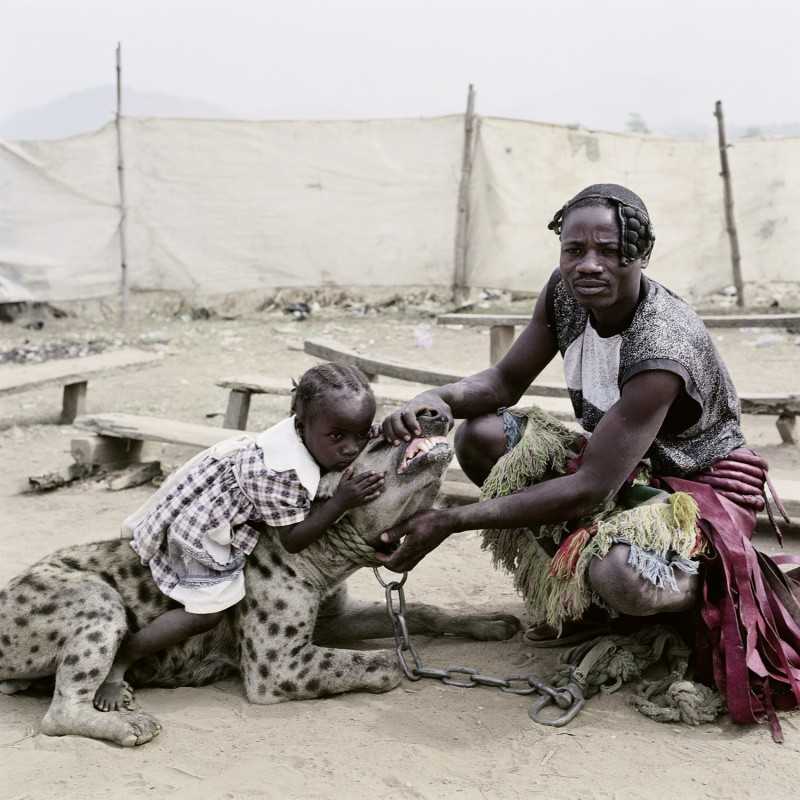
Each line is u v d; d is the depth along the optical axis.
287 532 3.55
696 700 3.46
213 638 3.83
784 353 10.22
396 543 3.68
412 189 12.23
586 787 3.10
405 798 3.06
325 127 12.10
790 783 3.09
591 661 3.69
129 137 12.03
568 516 3.51
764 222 12.05
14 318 12.73
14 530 5.89
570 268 3.45
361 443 3.60
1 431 8.32
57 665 3.59
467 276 12.41
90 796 3.09
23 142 11.92
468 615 4.27
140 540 3.73
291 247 12.42
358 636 4.23
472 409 4.05
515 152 11.95
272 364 10.62
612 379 3.63
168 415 8.70
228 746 3.38
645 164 11.98
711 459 3.73
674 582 3.43
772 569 3.72
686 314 3.58
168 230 12.30
